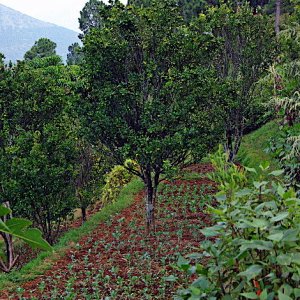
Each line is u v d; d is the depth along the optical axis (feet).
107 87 31.81
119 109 32.40
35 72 43.47
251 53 38.24
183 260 7.94
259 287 7.22
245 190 8.19
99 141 36.11
